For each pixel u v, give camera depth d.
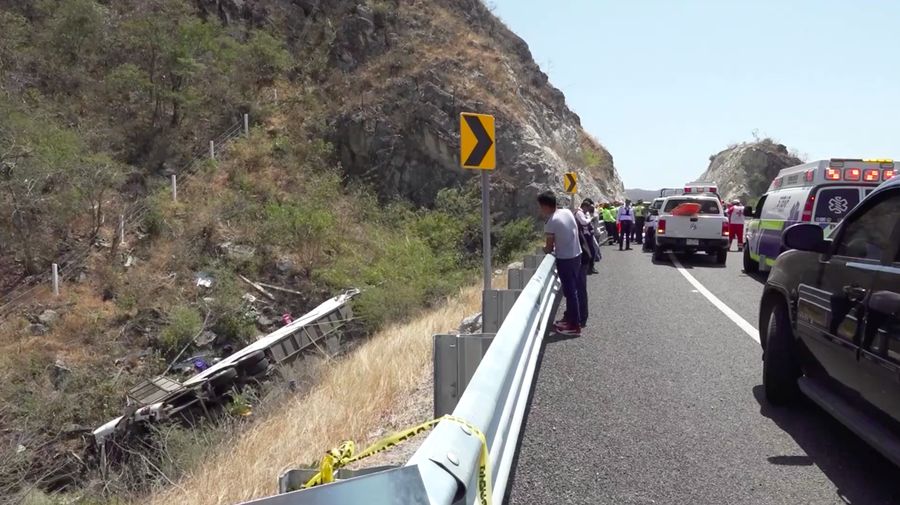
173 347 21.44
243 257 27.36
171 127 35.00
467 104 38.88
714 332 8.88
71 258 24.78
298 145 37.00
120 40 35.22
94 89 34.34
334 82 40.72
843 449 4.77
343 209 34.38
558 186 37.91
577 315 8.72
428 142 38.00
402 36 43.22
